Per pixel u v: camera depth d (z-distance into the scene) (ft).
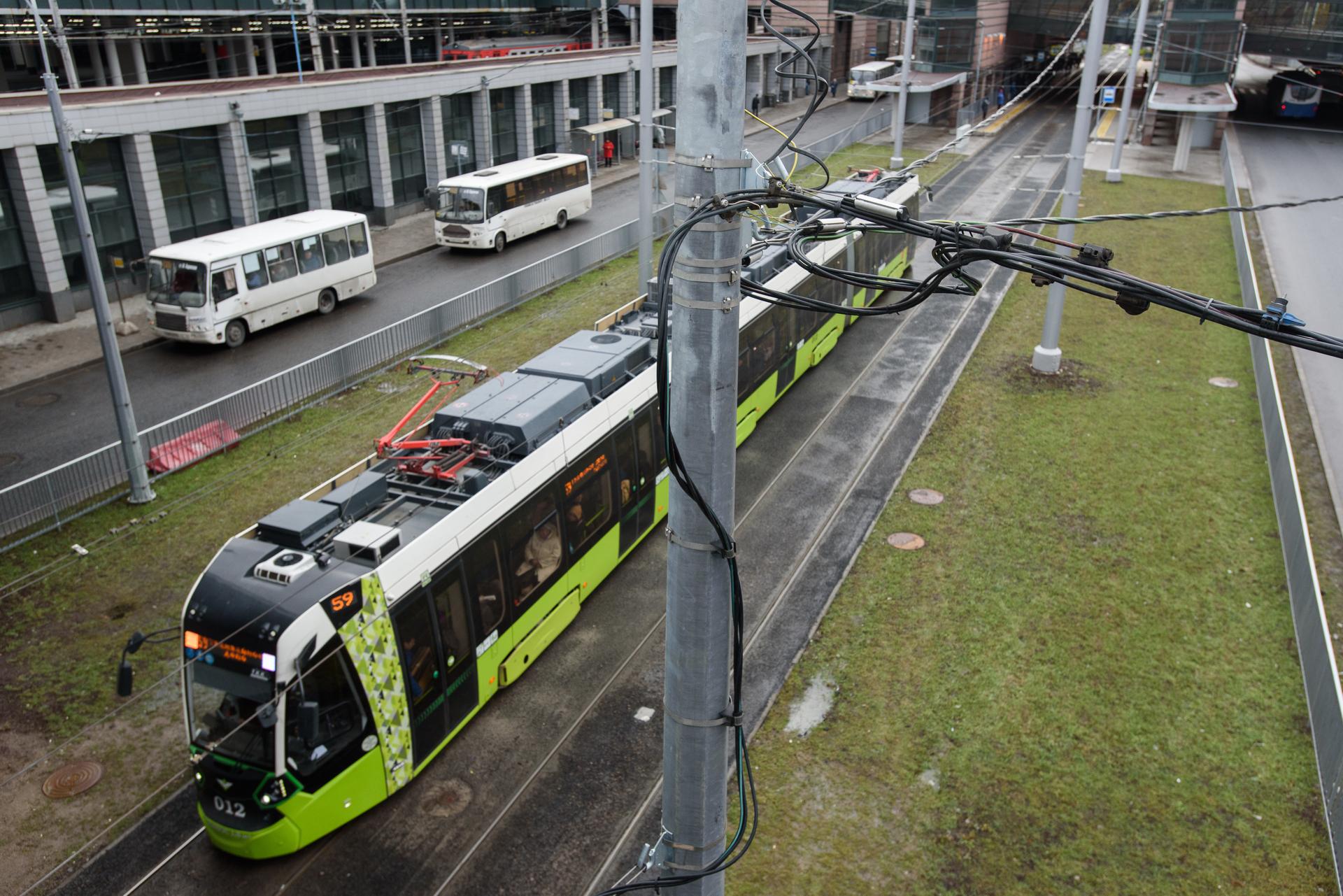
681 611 17.61
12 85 115.96
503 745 37.24
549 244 111.45
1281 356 74.59
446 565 35.22
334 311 88.22
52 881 31.37
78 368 74.79
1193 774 34.22
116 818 33.83
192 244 78.43
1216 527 50.31
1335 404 66.23
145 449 57.47
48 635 43.11
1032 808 32.94
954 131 182.09
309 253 83.97
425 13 148.36
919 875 30.50
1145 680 38.96
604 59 153.99
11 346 79.15
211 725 30.68
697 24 14.87
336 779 31.48
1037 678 39.17
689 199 15.67
